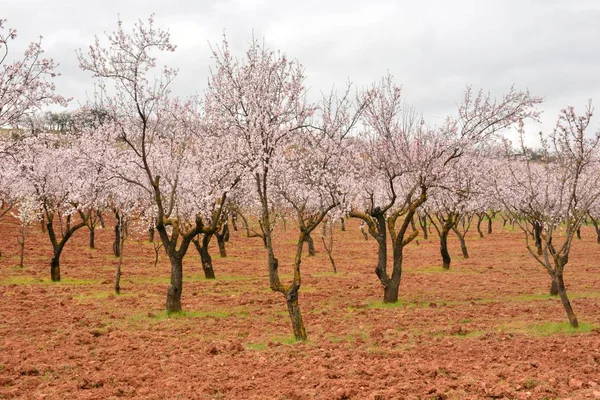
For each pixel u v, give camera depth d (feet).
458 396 32.12
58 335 51.13
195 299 74.28
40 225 185.88
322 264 119.65
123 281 90.12
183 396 33.55
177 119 78.28
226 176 74.18
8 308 64.80
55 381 37.29
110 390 34.86
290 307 49.90
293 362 41.52
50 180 91.56
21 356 43.34
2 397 33.65
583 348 42.42
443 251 107.14
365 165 77.61
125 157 84.84
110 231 182.50
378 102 72.23
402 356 42.75
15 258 117.80
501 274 98.48
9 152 62.44
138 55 59.98
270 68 56.80
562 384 33.27
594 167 76.59
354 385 34.47
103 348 46.93
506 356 41.22
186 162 83.66
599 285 82.07
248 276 99.04
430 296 75.20
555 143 52.11
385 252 70.79
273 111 55.83
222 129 66.23
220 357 43.60
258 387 35.22
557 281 52.42
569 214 52.11
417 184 70.33
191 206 89.56
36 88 52.37
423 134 73.36
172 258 63.36
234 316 62.49
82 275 96.53
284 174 70.74
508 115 70.03
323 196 68.33
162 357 43.80
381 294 78.02
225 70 56.95
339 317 61.05
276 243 169.27
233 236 187.42
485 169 103.55
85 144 87.51
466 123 71.31
